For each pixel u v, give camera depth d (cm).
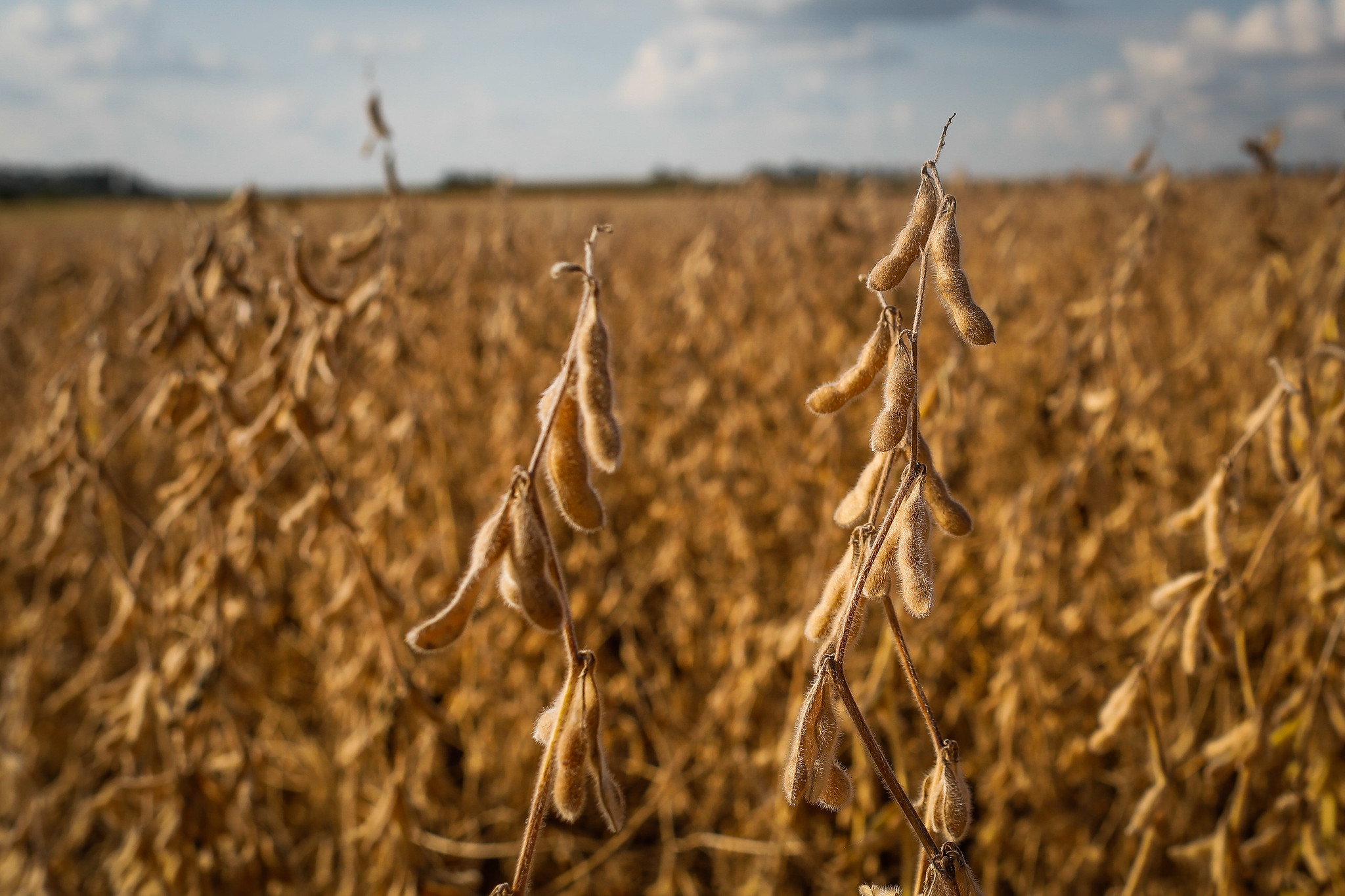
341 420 381
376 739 303
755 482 574
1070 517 397
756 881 389
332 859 420
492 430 534
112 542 439
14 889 362
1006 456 579
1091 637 410
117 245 1015
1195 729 392
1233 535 473
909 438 129
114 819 355
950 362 318
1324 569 295
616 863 420
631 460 663
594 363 115
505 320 526
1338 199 363
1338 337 325
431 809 413
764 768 402
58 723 468
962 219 1054
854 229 667
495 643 436
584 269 116
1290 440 250
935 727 134
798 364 648
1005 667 362
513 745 439
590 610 508
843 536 424
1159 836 227
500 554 116
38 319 875
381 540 366
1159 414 464
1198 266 919
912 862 324
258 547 313
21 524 495
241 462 305
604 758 124
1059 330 432
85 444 308
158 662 304
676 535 493
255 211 310
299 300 279
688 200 1259
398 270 343
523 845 126
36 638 445
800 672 365
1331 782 272
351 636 396
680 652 489
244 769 299
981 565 501
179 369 281
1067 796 384
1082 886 387
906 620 391
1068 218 1144
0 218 2919
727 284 681
